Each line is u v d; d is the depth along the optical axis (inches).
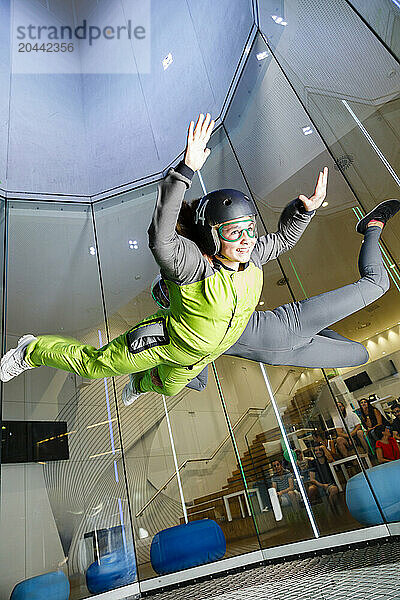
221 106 197.0
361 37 96.3
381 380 111.7
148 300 199.2
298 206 67.4
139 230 216.1
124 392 89.0
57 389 166.2
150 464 163.2
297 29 126.8
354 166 110.4
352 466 123.9
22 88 238.8
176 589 139.8
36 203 218.1
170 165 221.5
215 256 57.3
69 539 143.3
